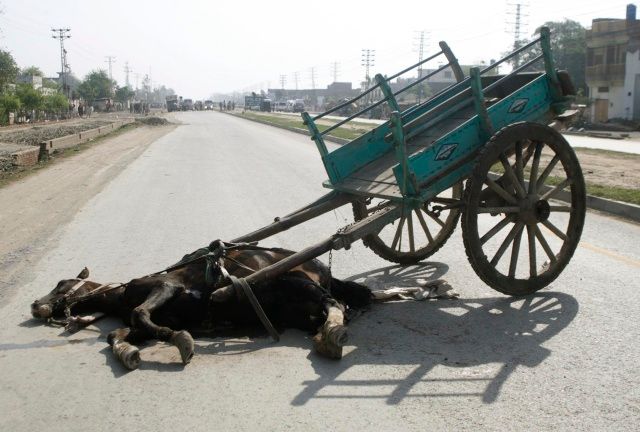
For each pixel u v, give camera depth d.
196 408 4.29
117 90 152.75
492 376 4.70
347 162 7.02
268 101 107.31
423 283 7.08
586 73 52.03
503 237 9.20
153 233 9.81
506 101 6.42
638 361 4.91
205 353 5.24
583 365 4.86
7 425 4.15
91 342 5.48
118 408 4.32
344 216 11.00
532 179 6.39
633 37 46.78
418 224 10.11
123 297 5.72
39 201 12.93
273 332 5.45
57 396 4.52
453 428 3.96
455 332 5.60
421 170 5.88
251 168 18.81
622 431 3.90
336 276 7.52
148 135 38.12
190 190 14.34
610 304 6.22
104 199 13.16
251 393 4.49
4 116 49.75
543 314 6.00
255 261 6.02
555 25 66.94
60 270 7.79
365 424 4.03
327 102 123.88
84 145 28.59
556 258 6.60
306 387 4.57
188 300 5.56
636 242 8.77
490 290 6.80
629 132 40.88
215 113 105.19
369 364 4.96
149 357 5.15
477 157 5.99
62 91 93.75
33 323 5.98
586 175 14.95
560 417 4.08
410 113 7.35
